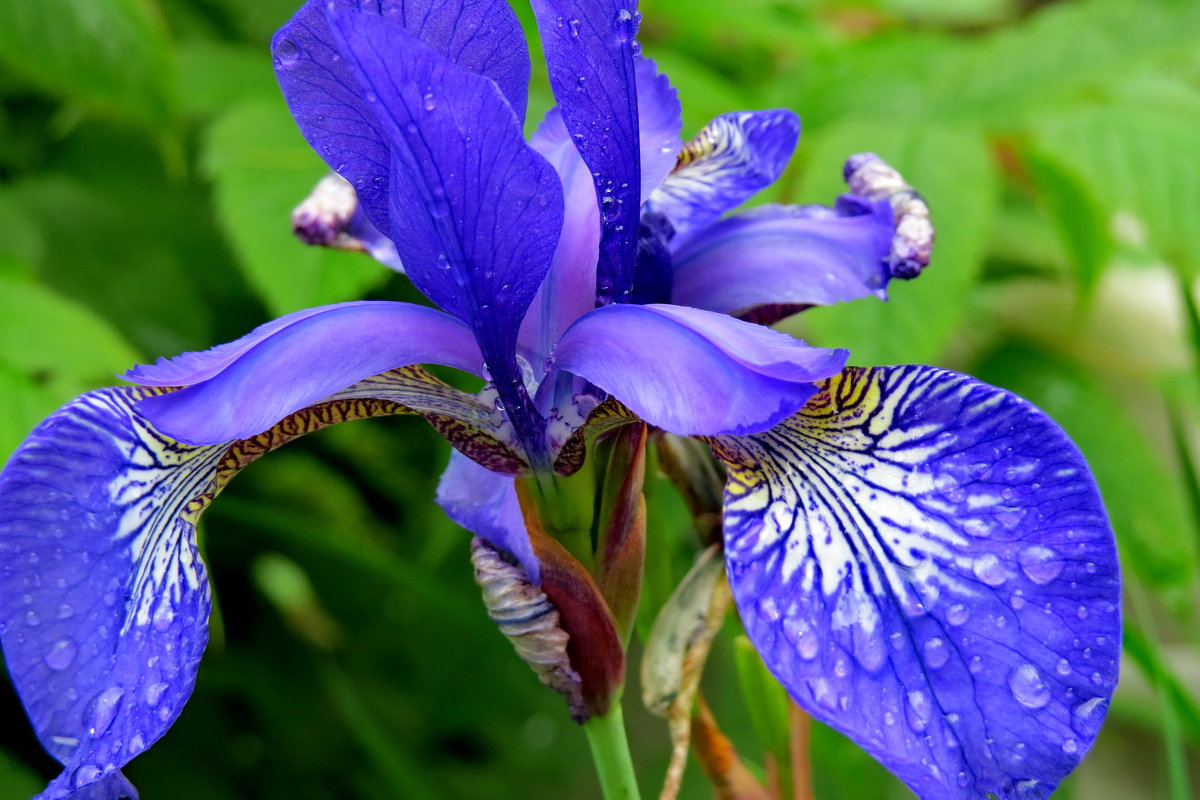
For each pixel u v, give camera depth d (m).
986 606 0.19
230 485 0.35
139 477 0.20
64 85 0.27
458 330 0.20
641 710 0.42
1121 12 0.31
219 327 0.35
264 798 0.36
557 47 0.20
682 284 0.22
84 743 0.19
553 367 0.20
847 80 0.32
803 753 0.23
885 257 0.22
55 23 0.27
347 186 0.23
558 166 0.21
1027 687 0.18
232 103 0.30
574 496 0.20
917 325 0.26
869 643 0.19
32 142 0.34
